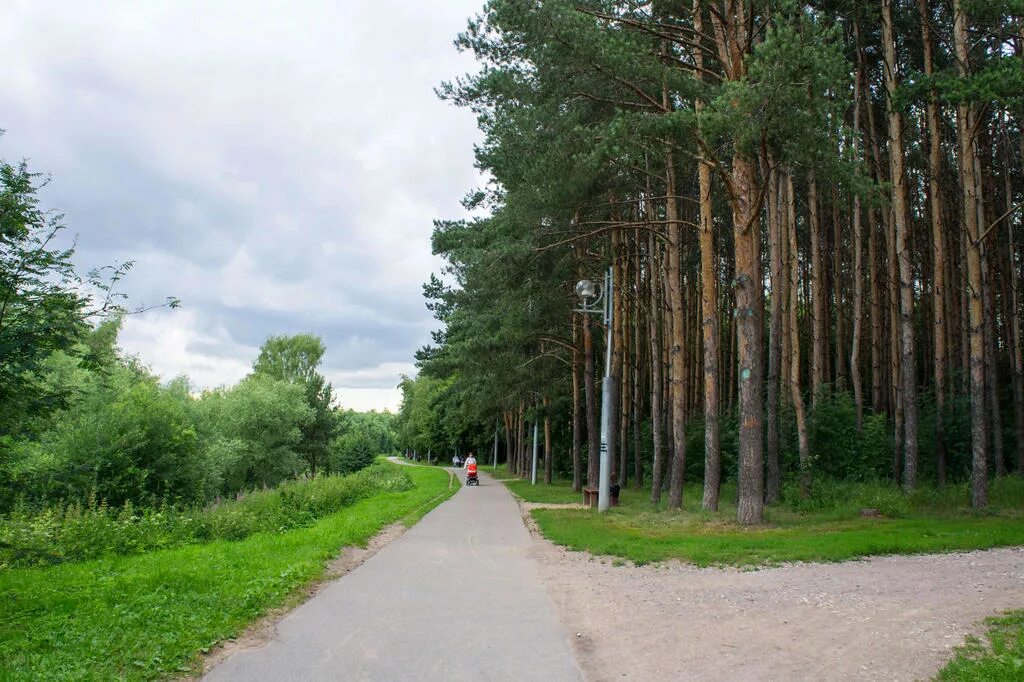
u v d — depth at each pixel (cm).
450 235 3022
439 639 650
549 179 1817
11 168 737
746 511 1594
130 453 2472
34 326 735
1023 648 570
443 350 4400
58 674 509
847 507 1788
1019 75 1495
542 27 1480
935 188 2109
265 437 4628
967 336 2597
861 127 2617
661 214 2838
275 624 700
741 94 1282
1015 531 1359
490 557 1184
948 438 2480
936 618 709
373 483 3114
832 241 3506
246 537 1424
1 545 916
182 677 534
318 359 7644
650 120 1450
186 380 3547
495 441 7475
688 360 3462
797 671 551
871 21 2173
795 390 2131
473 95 2020
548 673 552
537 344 3541
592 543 1312
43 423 801
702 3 1630
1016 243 2897
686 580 973
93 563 1022
